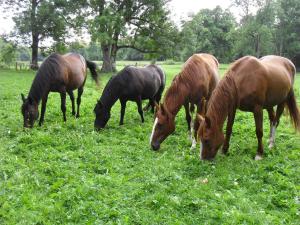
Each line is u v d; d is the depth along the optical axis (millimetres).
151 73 10750
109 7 34125
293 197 5520
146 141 8625
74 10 36219
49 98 15000
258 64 7031
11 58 40000
